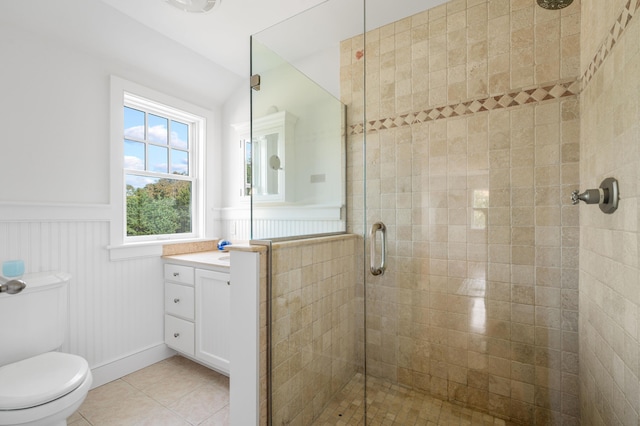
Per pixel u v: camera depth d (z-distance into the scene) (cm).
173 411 167
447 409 164
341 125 187
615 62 96
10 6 155
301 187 172
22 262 152
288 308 144
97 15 179
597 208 115
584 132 130
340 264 173
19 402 108
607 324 105
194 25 197
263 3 176
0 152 157
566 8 139
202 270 202
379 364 185
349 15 176
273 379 137
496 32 154
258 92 170
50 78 175
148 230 233
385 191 182
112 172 202
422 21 173
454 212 167
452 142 166
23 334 144
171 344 223
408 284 178
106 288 198
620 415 93
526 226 150
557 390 144
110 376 197
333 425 155
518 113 150
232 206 275
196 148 266
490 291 159
